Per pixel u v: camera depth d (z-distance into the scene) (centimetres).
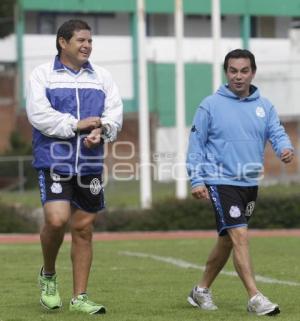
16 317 2873
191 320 2764
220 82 8856
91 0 17988
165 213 8550
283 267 4628
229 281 3928
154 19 18575
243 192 2902
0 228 8294
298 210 8700
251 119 2928
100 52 18288
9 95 17725
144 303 3222
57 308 2994
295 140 18850
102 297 3416
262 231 8300
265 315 2820
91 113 2883
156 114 17912
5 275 4316
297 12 18825
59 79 2872
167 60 18525
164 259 5225
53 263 2953
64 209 2831
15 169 14825
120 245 6538
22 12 17675
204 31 18975
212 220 8512
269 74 18888
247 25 18312
